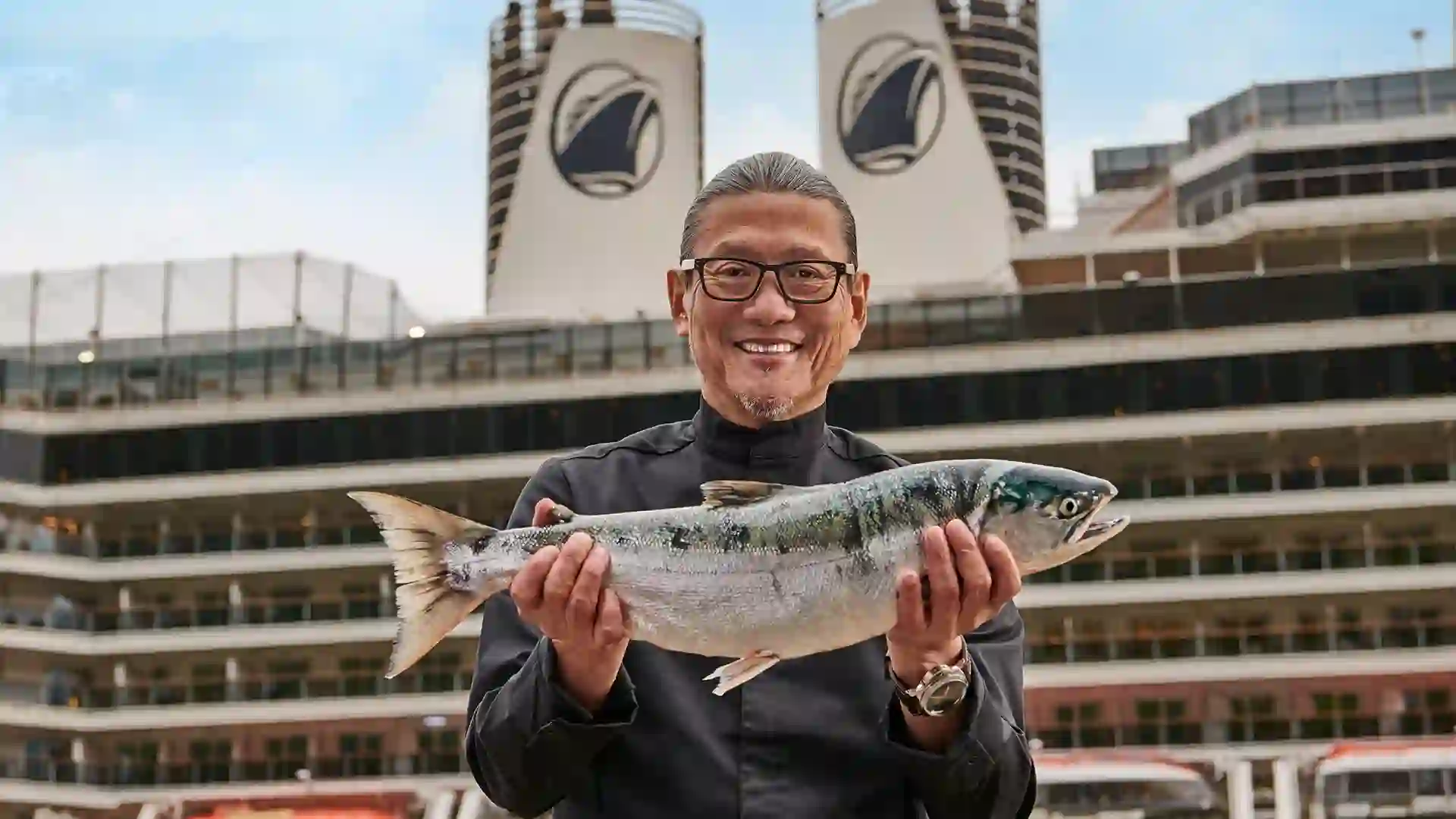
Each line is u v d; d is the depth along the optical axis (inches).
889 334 2183.8
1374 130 2252.7
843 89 2891.2
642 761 212.8
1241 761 1859.0
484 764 214.4
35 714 2201.0
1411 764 1724.9
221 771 2208.4
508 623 228.2
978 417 2127.2
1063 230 2576.3
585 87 2974.9
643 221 2930.6
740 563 206.7
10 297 2790.4
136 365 2399.1
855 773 211.9
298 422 2316.7
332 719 2165.4
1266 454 2143.2
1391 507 2025.1
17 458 2357.3
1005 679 221.6
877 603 201.8
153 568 2285.9
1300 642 2038.6
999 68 2930.6
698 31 3090.6
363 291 2824.8
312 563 2251.5
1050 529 201.5
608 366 2263.8
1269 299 2105.1
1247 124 2421.3
